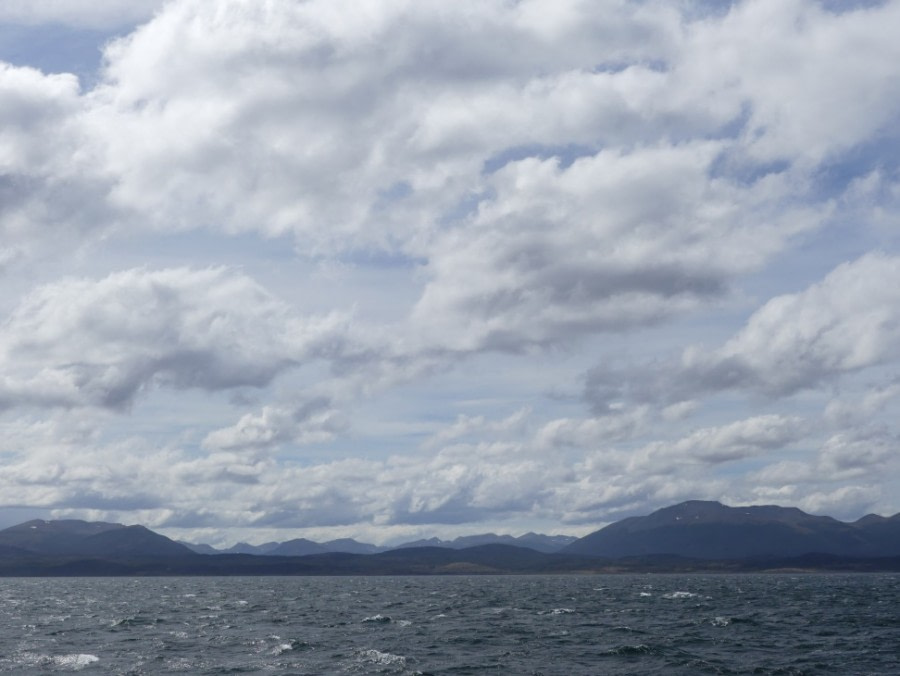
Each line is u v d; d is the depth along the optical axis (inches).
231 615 6525.6
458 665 3516.2
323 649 4030.5
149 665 3518.7
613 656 3791.8
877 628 5182.1
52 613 6909.5
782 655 3865.7
